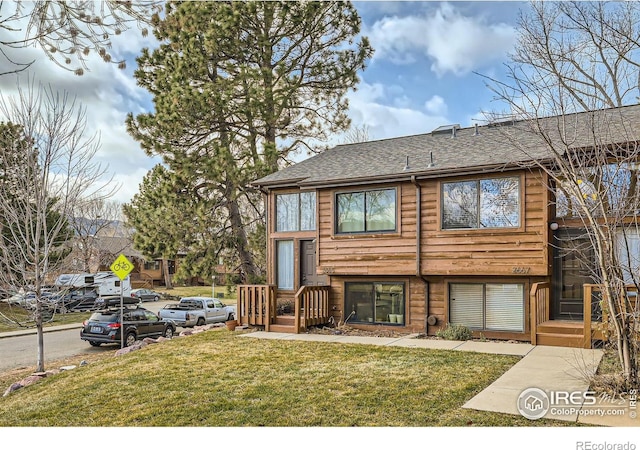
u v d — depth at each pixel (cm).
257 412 668
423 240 1277
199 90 2144
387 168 1377
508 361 905
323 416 639
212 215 2216
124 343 1653
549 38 1022
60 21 400
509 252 1161
